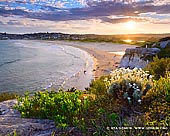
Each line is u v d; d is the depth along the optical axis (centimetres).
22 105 677
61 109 574
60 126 461
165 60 1352
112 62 5372
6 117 605
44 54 8000
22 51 8875
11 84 3244
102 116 479
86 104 561
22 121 555
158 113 462
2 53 7762
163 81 660
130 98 530
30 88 3019
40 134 458
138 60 3159
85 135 421
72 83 3253
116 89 575
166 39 3528
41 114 588
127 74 603
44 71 4394
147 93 586
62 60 6231
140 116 446
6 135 459
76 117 493
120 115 484
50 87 3059
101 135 394
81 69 4509
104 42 16775
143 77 613
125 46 12350
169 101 534
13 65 5134
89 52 8650
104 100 579
